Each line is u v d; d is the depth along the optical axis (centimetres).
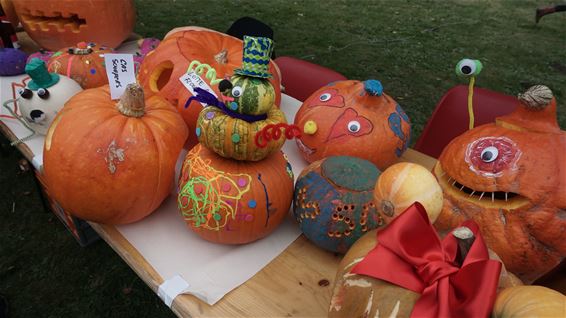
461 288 68
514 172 102
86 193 113
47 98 147
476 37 518
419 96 374
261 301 105
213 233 113
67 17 218
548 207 100
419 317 67
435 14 598
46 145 126
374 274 75
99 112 118
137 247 118
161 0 556
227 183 108
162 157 119
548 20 592
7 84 195
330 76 213
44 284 194
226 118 103
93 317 182
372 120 141
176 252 117
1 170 257
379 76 405
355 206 107
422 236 75
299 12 562
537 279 113
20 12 216
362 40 486
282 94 206
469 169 107
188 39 159
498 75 423
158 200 123
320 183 112
